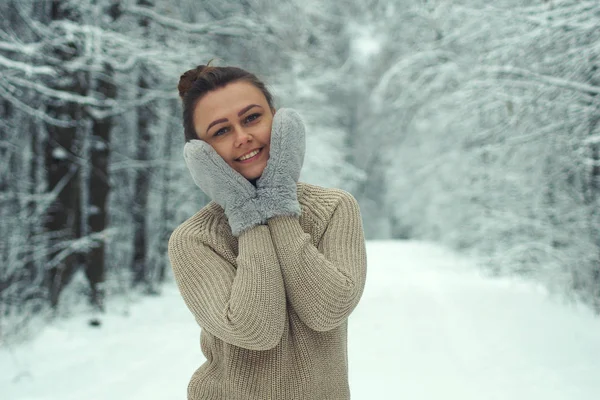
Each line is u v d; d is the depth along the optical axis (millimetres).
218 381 1430
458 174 12750
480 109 7004
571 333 5074
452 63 10758
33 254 6113
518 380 3912
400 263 11914
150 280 8812
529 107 5777
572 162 6383
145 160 8633
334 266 1294
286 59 10992
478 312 6238
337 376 1417
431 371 4211
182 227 1427
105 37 6051
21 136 6633
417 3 10438
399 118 14172
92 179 6664
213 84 1394
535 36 5293
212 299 1287
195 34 7879
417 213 18172
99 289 6336
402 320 6008
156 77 7590
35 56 5516
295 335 1375
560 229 7355
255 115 1403
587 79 5312
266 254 1270
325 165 14117
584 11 5031
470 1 7785
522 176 8117
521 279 8305
